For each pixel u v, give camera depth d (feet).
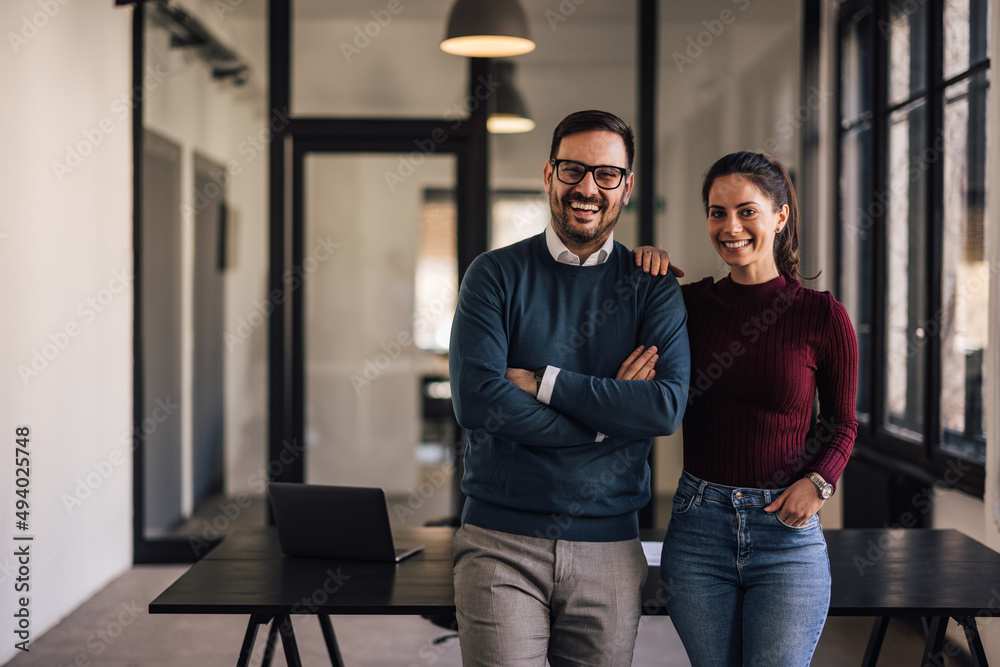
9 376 11.25
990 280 9.75
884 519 12.62
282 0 15.81
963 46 11.25
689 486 6.55
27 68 11.79
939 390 12.01
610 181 6.45
